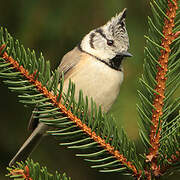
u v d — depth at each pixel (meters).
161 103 4.70
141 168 4.55
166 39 4.68
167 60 4.69
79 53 7.82
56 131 4.67
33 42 8.44
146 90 4.85
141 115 4.74
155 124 4.68
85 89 7.32
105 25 8.05
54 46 8.54
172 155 4.55
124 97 7.98
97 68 7.43
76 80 7.36
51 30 8.38
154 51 4.79
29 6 8.32
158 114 4.70
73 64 7.69
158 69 4.73
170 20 4.64
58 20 8.36
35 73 4.62
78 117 4.78
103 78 7.38
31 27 8.36
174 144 4.46
